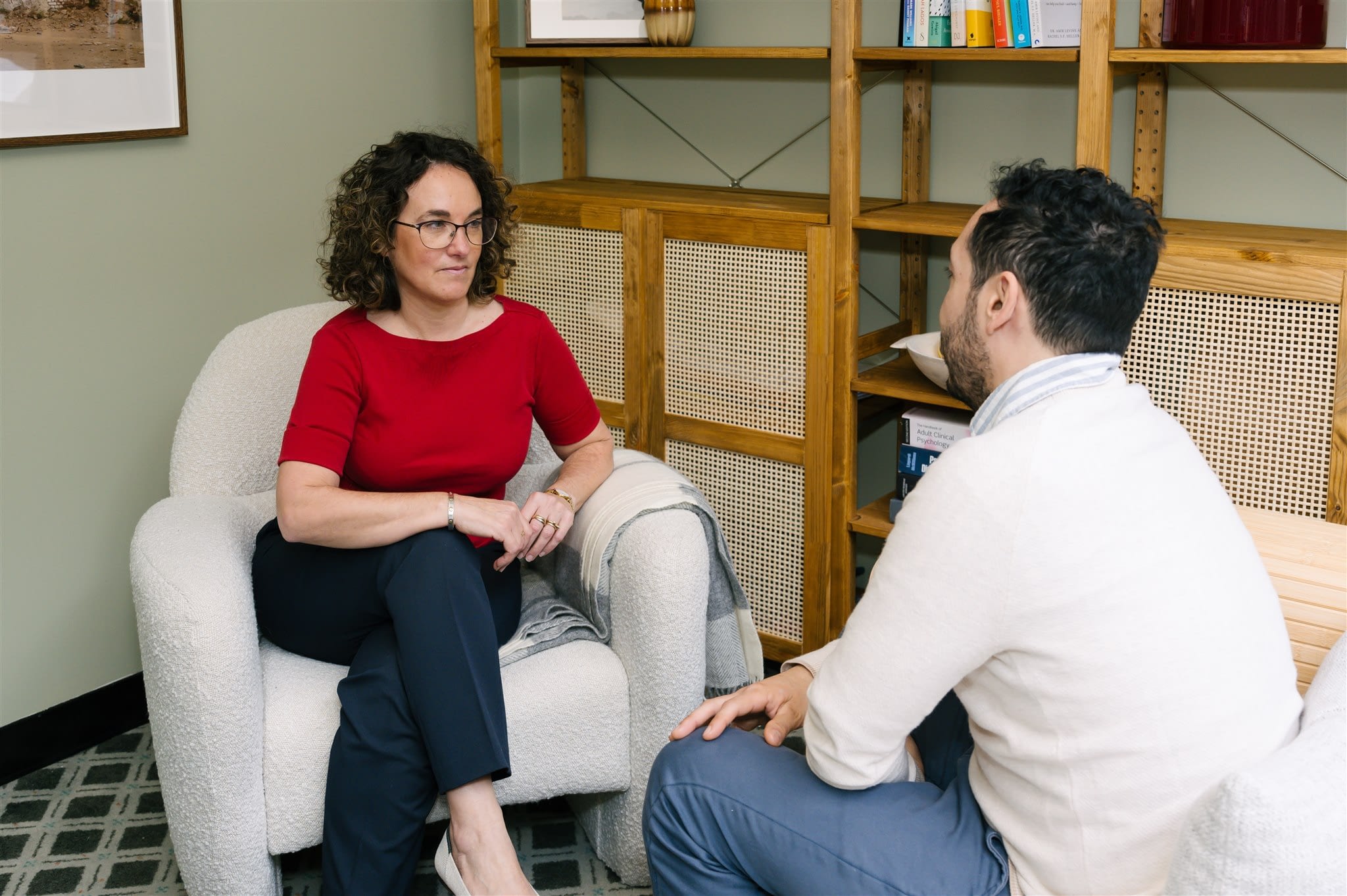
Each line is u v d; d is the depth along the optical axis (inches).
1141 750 40.1
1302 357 71.9
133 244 89.3
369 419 67.3
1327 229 82.0
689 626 66.4
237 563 63.9
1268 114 83.0
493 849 58.0
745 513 98.7
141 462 92.4
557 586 75.3
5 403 83.0
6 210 81.1
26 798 83.4
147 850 76.9
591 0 102.0
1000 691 42.8
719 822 49.1
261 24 95.8
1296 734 41.6
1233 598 41.4
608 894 71.8
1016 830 43.7
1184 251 74.4
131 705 93.8
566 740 65.9
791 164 105.5
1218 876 35.4
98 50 84.0
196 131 92.4
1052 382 43.3
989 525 40.3
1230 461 76.1
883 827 45.6
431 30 111.0
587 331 104.3
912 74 96.0
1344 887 34.9
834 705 44.3
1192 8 74.5
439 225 64.6
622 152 116.3
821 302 89.2
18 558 85.4
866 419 107.5
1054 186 44.0
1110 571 39.9
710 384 97.7
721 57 93.0
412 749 59.1
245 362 76.5
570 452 76.0
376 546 62.6
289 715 61.6
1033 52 78.4
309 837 61.9
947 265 100.3
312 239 103.0
